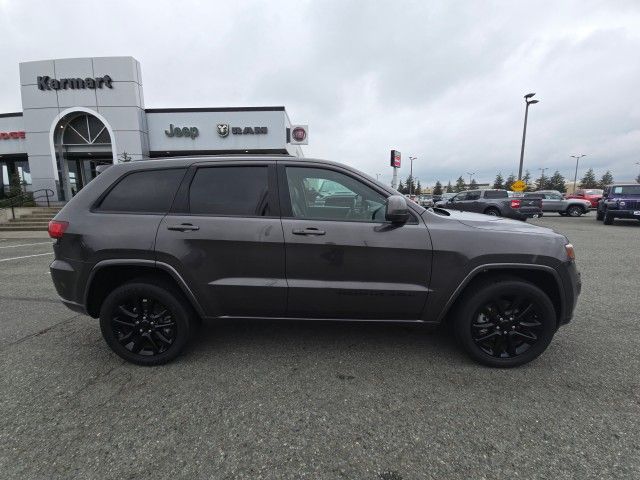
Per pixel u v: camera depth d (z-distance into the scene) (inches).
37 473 75.2
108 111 675.4
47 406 97.8
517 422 90.9
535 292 112.5
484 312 118.1
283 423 90.8
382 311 117.0
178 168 120.0
